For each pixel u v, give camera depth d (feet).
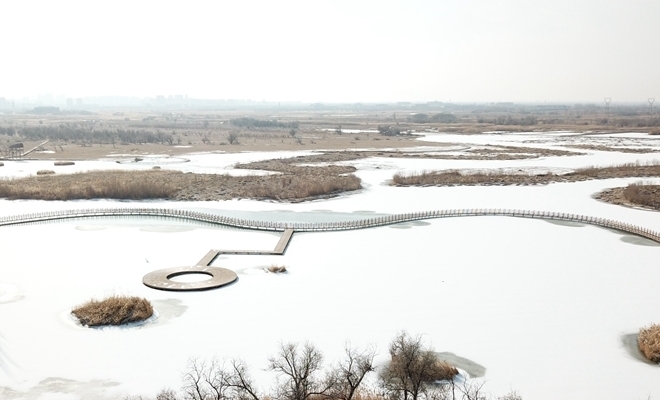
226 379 92.89
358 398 95.55
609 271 170.19
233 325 128.06
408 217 245.24
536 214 250.37
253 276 164.55
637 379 105.19
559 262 179.73
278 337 121.70
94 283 155.94
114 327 126.41
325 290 152.46
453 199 295.28
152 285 152.56
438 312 137.08
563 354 115.24
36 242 201.57
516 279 162.50
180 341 119.34
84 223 236.22
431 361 103.86
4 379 102.27
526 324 130.11
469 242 205.67
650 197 284.41
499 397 97.71
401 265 176.14
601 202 287.69
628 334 125.29
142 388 99.66
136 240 206.39
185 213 248.11
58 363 108.68
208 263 174.81
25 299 142.82
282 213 261.24
